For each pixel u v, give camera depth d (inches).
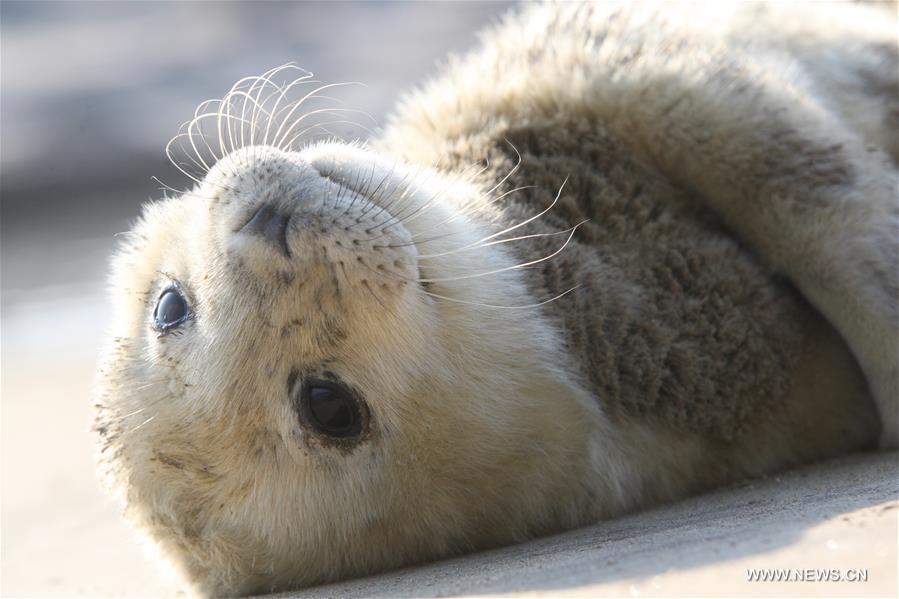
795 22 299.9
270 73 254.1
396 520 209.9
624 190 245.4
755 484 227.8
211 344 201.5
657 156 248.7
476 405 210.1
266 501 205.9
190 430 204.8
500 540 215.9
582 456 218.8
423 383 205.3
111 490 223.9
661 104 245.0
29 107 1218.0
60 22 1423.5
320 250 193.8
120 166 1114.1
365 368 200.8
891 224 235.9
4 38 1387.8
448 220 220.7
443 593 162.7
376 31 1253.7
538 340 219.9
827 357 241.6
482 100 266.1
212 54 1284.4
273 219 197.2
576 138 251.3
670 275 235.6
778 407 236.5
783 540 146.6
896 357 231.3
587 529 211.8
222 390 201.3
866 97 294.8
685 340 229.9
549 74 261.1
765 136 239.5
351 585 199.3
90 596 249.6
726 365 231.0
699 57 255.1
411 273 202.1
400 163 233.1
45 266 899.4
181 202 239.5
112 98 1226.6
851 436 247.1
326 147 226.7
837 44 298.2
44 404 589.6
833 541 141.6
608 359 225.9
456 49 1165.1
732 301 235.5
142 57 1296.8
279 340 197.9
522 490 214.8
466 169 249.4
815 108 250.7
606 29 271.1
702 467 233.3
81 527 354.6
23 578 289.6
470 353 211.8
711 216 249.9
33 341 726.5
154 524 216.1
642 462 226.1
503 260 226.7
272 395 200.8
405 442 206.4
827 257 233.8
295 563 210.2
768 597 126.7
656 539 172.1
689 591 133.6
